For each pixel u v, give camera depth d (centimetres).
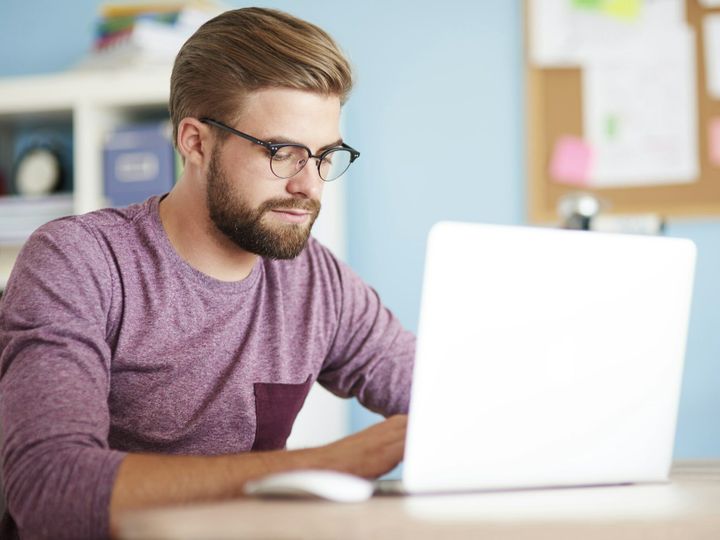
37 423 98
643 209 266
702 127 265
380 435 103
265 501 83
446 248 92
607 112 269
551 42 271
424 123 278
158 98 248
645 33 268
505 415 95
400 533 70
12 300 114
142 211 133
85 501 89
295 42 124
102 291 122
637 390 104
